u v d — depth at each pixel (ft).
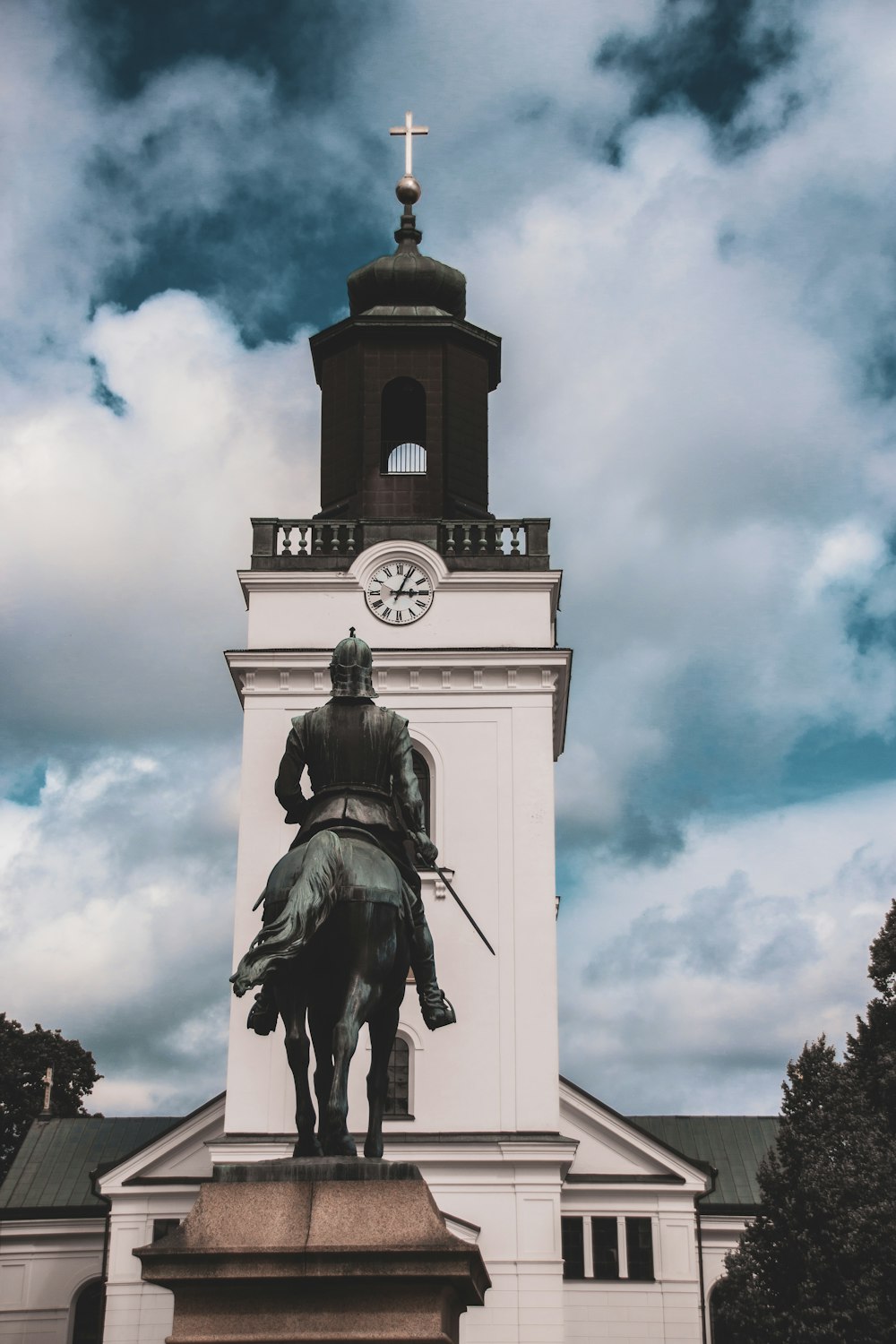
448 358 154.71
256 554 149.07
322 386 157.17
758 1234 138.92
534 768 141.49
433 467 151.43
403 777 44.80
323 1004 41.88
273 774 141.38
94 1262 167.73
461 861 138.62
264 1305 35.35
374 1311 35.22
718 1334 157.07
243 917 136.98
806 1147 138.10
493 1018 134.10
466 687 143.64
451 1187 129.59
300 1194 36.50
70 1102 232.53
